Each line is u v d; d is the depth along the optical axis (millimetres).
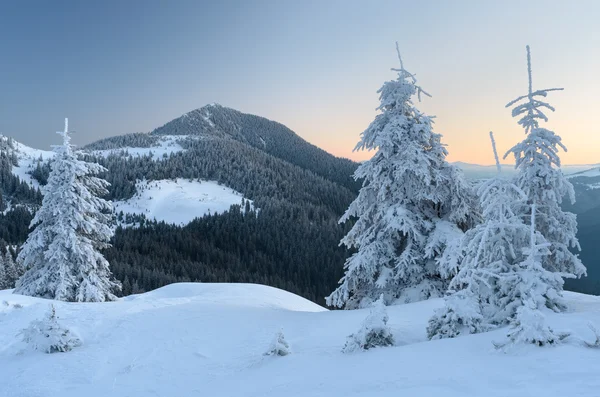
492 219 8211
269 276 106188
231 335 9922
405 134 14422
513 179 9914
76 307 12828
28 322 10898
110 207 21562
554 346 5266
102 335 10164
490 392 4086
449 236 12984
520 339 5492
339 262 112125
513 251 7730
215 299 15031
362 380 5367
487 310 7633
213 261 113250
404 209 13789
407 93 14609
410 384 4785
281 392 5570
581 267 9367
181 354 8750
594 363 4500
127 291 75125
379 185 14516
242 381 6676
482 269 7527
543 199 9648
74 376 7645
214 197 186000
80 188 20109
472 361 5359
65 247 19453
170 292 18906
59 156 20125
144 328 10656
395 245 14508
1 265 65062
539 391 3904
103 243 21359
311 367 6691
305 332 9789
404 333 8430
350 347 7391
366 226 15547
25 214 138000
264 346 8867
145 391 6902
